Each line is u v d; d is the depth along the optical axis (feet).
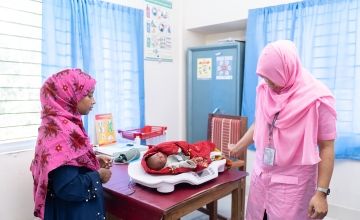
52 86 4.30
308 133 3.85
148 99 10.14
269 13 8.97
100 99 8.18
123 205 4.36
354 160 7.99
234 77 10.17
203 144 5.49
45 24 6.81
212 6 10.45
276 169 4.31
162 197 4.17
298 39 8.43
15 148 6.57
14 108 6.72
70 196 3.98
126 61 8.97
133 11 9.04
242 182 5.36
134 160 6.23
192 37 11.69
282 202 4.23
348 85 7.73
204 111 11.18
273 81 4.08
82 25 7.55
